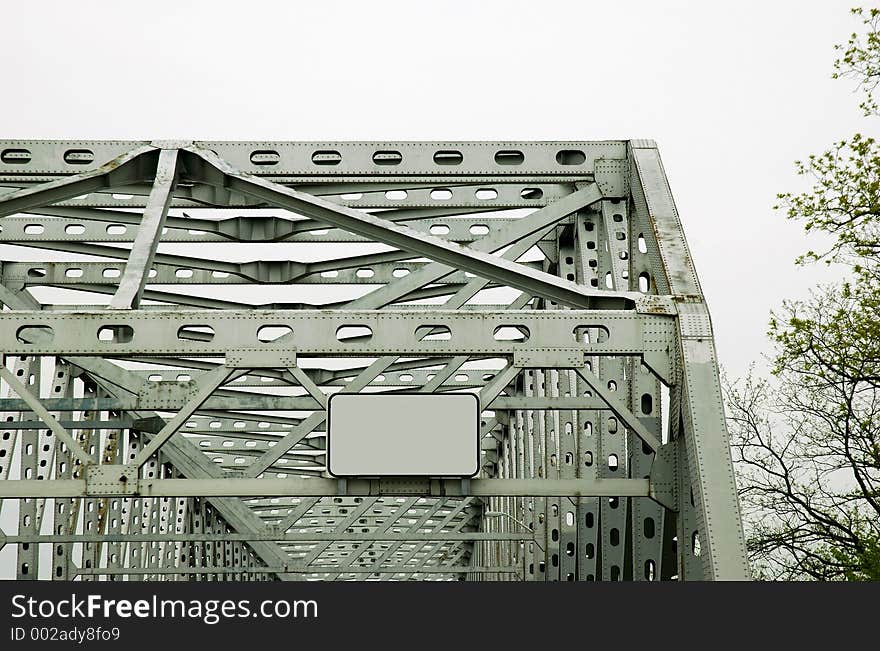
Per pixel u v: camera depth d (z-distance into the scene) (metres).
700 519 11.60
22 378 18.95
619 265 15.38
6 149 15.91
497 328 12.16
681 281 12.84
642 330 12.29
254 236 17.42
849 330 17.36
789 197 17.19
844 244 16.84
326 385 22.56
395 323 12.07
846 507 18.45
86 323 11.86
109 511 21.89
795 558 18.67
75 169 15.91
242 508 22.98
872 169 16.56
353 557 23.34
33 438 19.22
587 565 16.45
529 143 15.95
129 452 22.03
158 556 23.98
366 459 11.58
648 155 15.44
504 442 24.56
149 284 19.69
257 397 20.25
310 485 11.73
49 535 18.52
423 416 11.68
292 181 16.00
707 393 11.95
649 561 13.95
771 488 19.16
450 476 11.60
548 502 19.56
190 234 18.78
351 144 15.95
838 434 18.30
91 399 14.09
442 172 15.88
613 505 15.39
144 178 15.75
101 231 18.67
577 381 17.66
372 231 14.22
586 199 15.70
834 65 16.61
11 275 19.34
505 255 17.08
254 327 11.99
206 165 15.66
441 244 13.88
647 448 14.12
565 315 12.22
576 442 16.72
